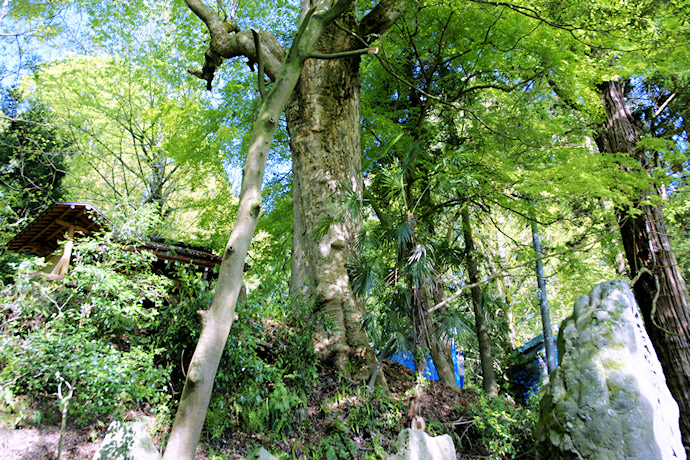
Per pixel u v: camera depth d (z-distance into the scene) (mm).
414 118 11156
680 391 8516
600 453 5117
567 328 6203
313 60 8461
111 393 4504
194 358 4355
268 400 5707
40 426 4539
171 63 14828
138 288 5367
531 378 11969
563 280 14445
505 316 15336
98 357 4410
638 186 8539
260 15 12242
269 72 8500
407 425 6371
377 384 7078
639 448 5020
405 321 7004
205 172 13094
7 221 10000
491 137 10328
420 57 11023
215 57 8938
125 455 4254
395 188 7848
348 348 7156
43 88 14789
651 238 9320
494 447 6770
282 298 6918
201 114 11602
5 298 4531
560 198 9266
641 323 5969
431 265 6926
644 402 5234
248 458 5008
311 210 7965
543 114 10156
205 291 5691
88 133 15523
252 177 5066
